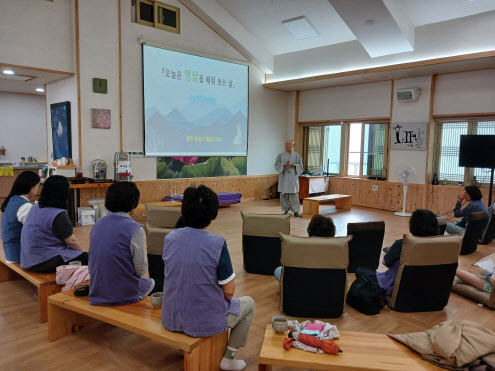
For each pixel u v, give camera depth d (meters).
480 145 6.15
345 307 3.11
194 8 7.62
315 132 9.73
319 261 2.71
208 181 8.30
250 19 8.09
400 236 5.68
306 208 7.67
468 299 3.33
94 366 2.22
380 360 1.79
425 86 7.42
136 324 2.04
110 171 6.73
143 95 7.06
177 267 1.87
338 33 7.80
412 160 7.71
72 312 2.61
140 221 6.43
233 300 2.08
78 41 6.18
